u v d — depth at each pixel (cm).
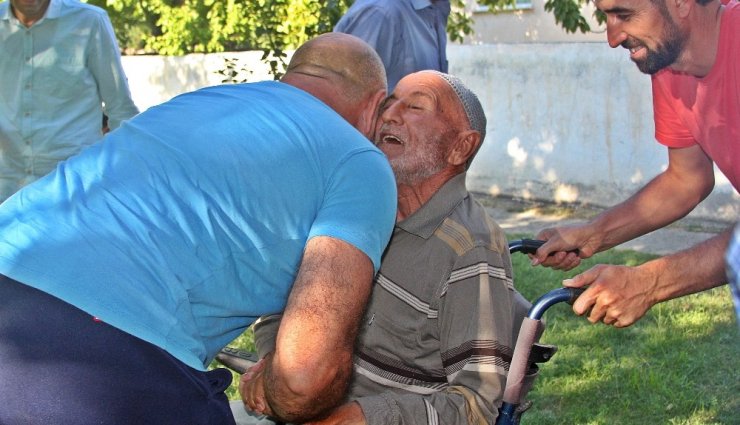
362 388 280
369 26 486
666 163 938
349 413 242
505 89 1038
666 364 514
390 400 246
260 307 227
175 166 220
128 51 1428
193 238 215
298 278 216
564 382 500
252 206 220
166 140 226
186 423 214
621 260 745
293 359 207
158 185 218
